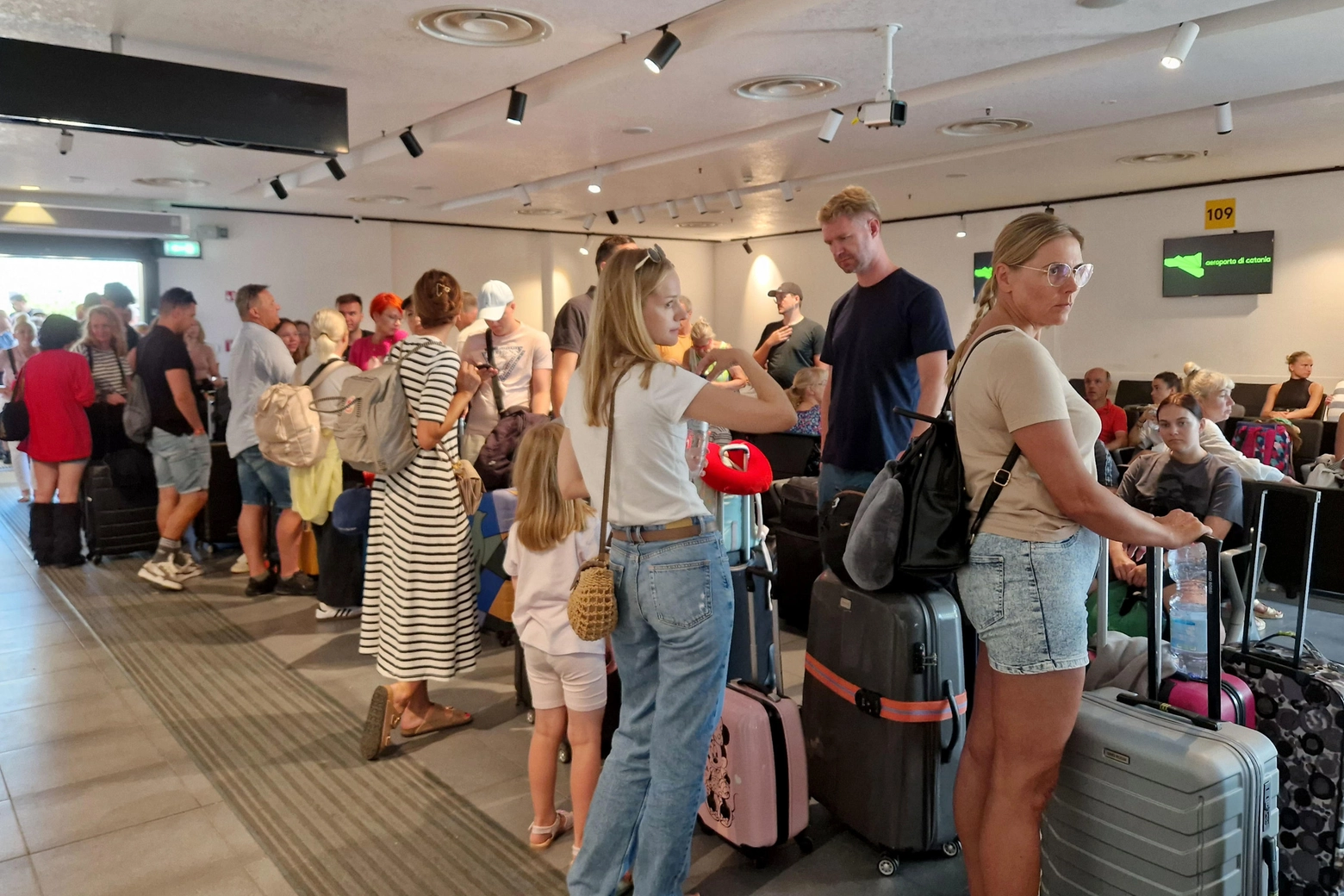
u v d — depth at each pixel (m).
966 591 1.86
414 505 3.12
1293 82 5.48
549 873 2.41
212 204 10.42
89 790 2.90
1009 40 4.66
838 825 2.61
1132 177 8.96
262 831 2.64
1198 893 1.73
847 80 5.36
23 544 6.46
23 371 5.78
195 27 4.32
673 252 14.64
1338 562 4.67
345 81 5.32
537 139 6.93
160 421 5.25
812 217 11.89
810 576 4.29
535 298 13.36
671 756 1.88
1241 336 9.29
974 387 1.81
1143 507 3.48
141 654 4.21
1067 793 1.92
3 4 3.98
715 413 1.82
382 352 5.98
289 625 4.63
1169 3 4.12
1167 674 2.19
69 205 9.48
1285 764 2.17
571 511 2.37
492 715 3.48
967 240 11.51
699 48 4.66
